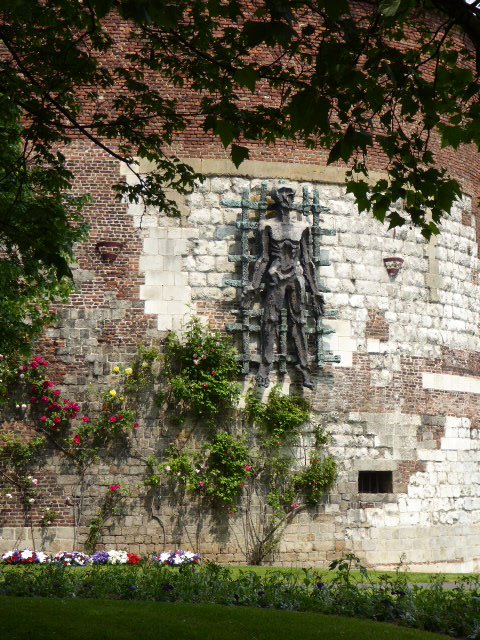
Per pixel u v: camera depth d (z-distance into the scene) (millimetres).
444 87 7660
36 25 9898
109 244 15844
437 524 16828
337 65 6137
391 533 16172
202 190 16266
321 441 15875
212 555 15148
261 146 16609
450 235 18156
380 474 16672
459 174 18516
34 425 15336
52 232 8766
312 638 7000
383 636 7176
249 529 15359
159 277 15914
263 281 16047
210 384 15453
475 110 7293
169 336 15711
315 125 6168
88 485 15203
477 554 17391
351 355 16469
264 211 16281
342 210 16828
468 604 8547
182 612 7914
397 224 7684
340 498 15906
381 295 16906
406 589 9484
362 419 16359
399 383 16828
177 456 15383
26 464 15219
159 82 16250
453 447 17406
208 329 15828
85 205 15938
